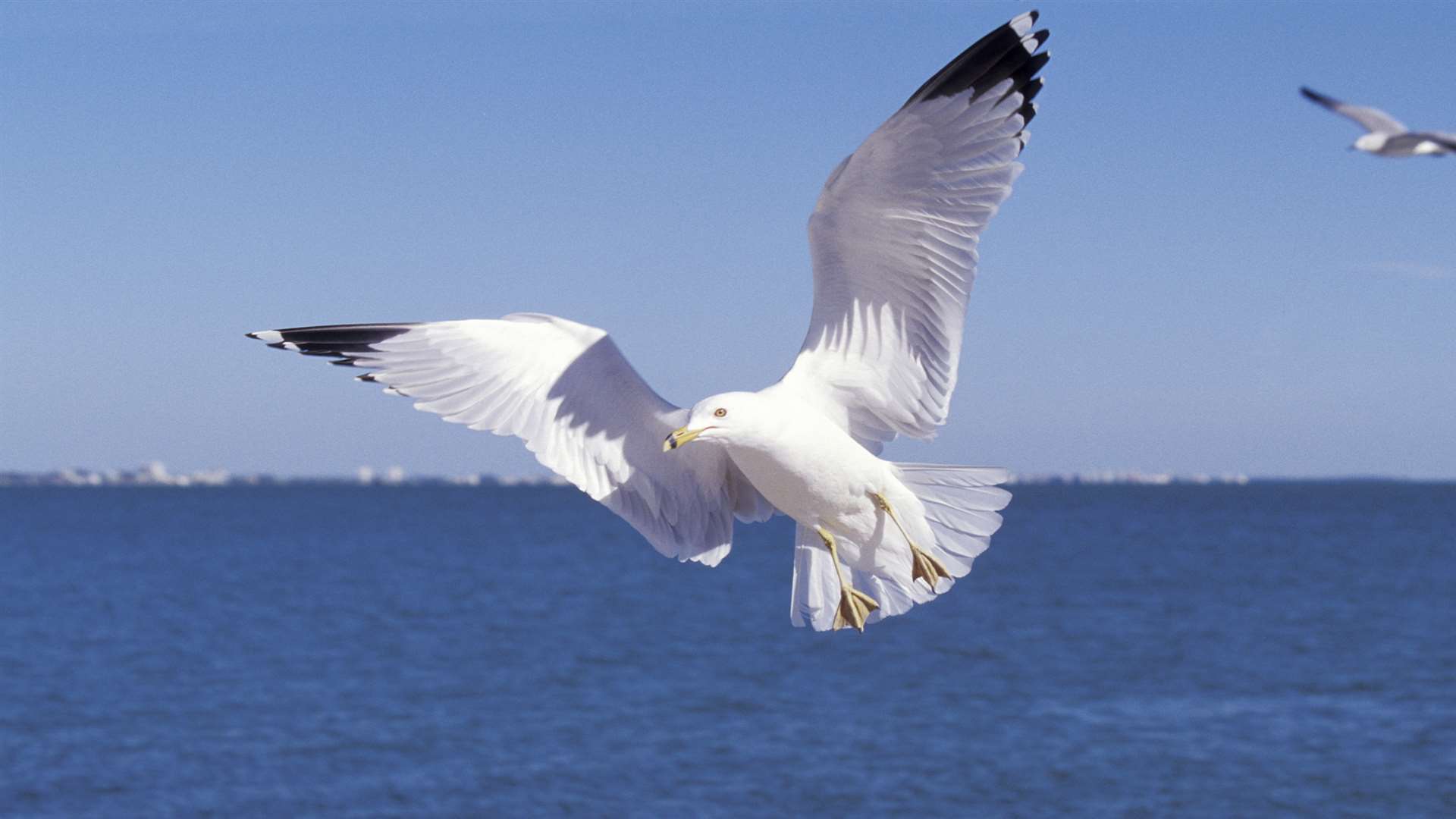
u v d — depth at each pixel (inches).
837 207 210.2
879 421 228.5
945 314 215.2
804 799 699.4
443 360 228.4
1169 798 696.4
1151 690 1008.9
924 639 1315.2
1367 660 1163.9
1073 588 1916.8
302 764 783.1
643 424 232.7
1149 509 6343.5
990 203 206.8
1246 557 2669.8
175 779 751.1
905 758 780.6
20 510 6811.0
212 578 2210.9
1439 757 773.3
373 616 1584.6
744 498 243.9
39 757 802.2
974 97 201.0
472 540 3535.9
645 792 714.8
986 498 227.8
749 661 1162.6
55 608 1700.3
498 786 729.6
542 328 229.1
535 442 227.9
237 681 1082.7
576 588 1963.6
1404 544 3142.2
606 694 1000.9
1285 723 873.5
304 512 6235.2
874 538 229.8
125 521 5128.0
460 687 1041.5
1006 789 715.4
